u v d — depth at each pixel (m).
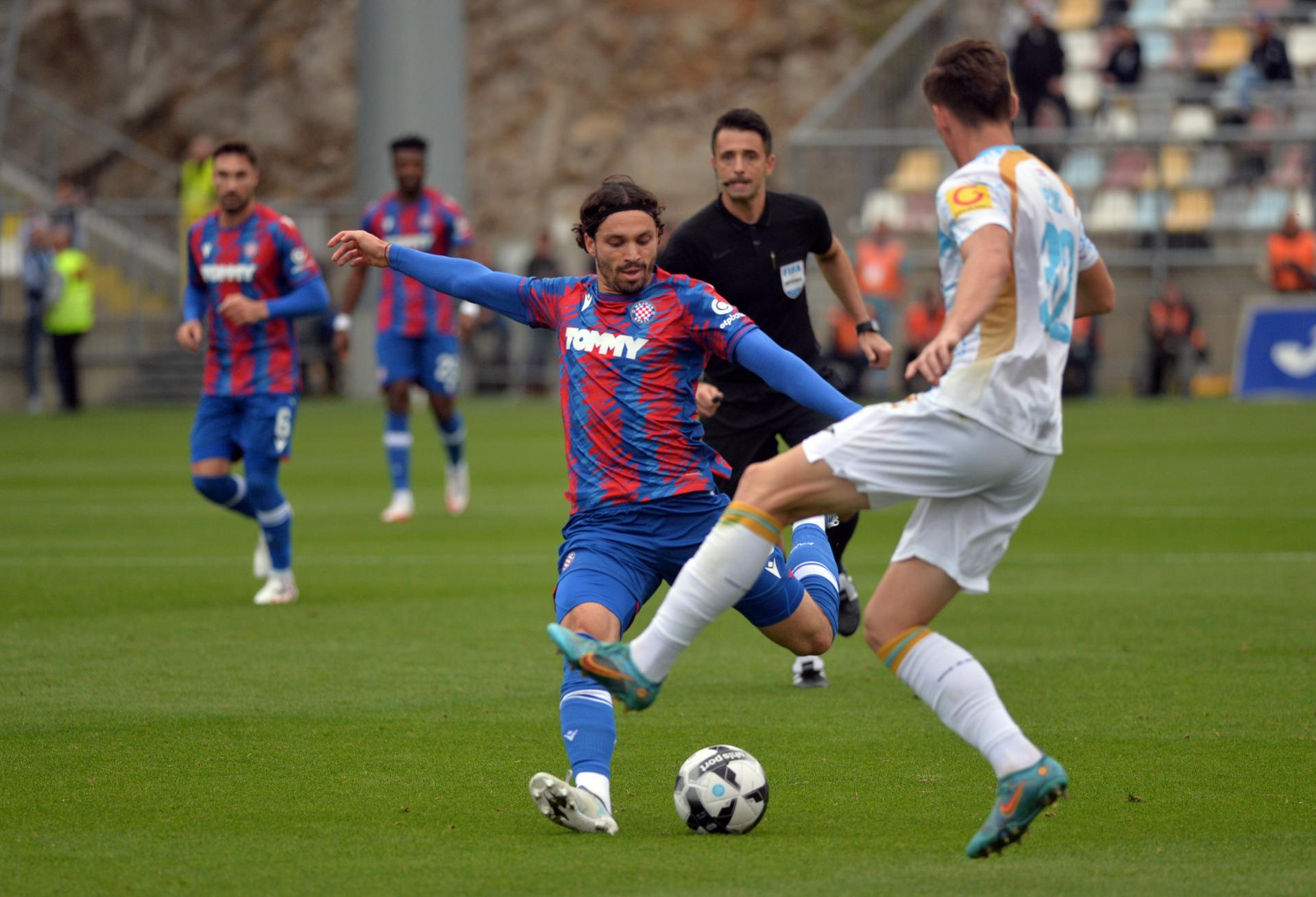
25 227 91.69
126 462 62.38
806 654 17.27
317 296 29.75
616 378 16.52
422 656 25.47
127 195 127.50
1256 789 17.19
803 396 15.94
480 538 40.62
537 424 79.38
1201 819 16.02
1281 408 82.31
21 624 28.44
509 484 54.25
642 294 16.62
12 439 73.06
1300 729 20.09
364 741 19.66
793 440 25.05
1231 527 41.06
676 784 15.79
